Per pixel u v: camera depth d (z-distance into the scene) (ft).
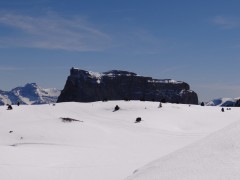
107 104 465.47
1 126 311.27
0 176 149.48
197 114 419.13
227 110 451.94
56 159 191.62
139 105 456.45
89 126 315.37
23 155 196.03
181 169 69.77
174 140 276.82
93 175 150.20
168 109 436.76
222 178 55.88
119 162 177.99
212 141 80.33
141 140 278.26
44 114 398.62
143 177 76.74
